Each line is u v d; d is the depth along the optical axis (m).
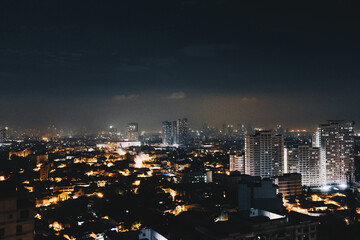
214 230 113.44
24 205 99.44
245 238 110.38
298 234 118.94
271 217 129.38
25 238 98.19
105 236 133.75
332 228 197.00
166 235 123.94
